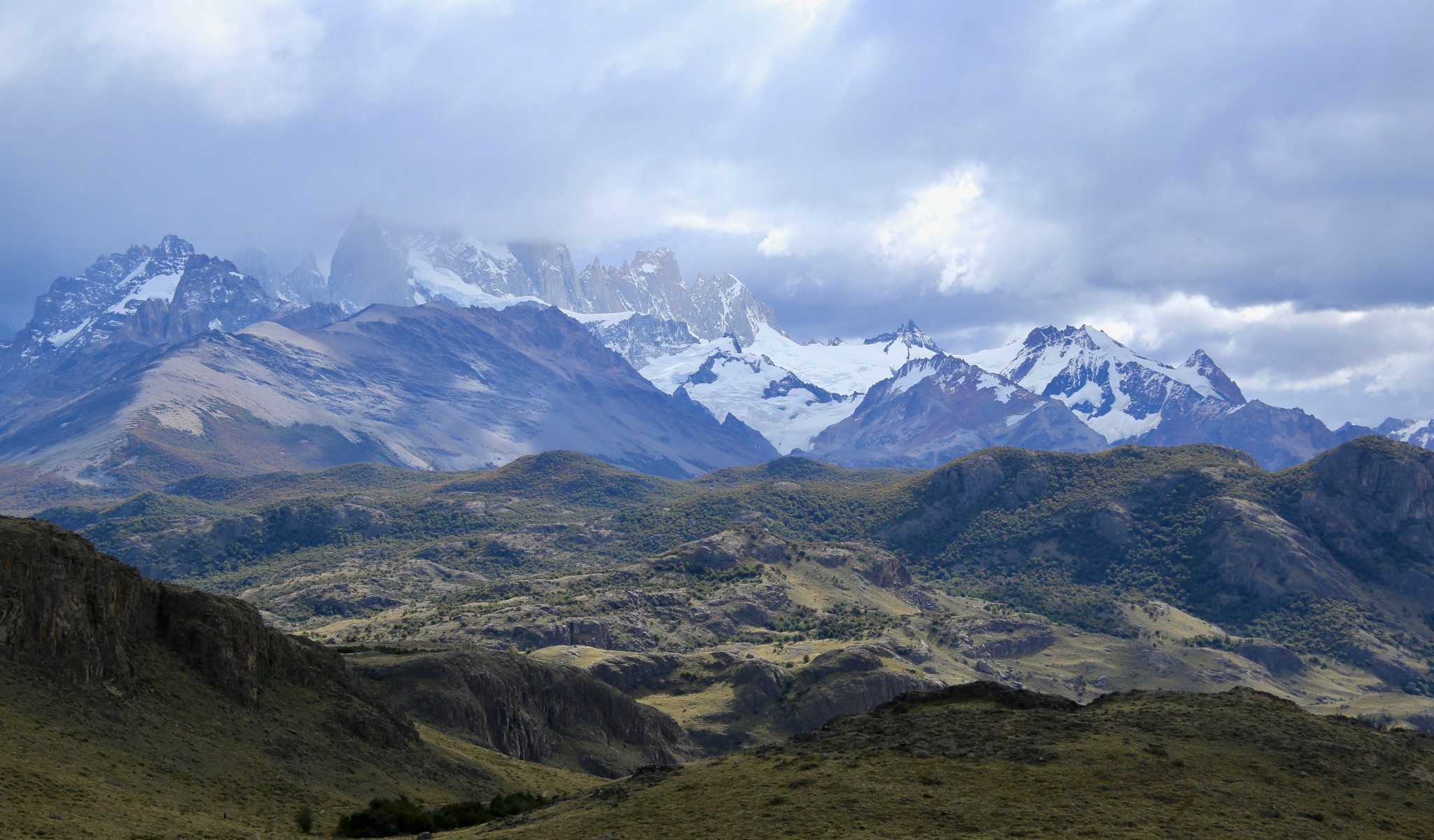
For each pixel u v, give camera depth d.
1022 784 75.62
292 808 95.19
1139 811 70.75
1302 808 71.69
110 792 83.50
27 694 92.38
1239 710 88.75
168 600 113.69
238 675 112.38
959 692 100.19
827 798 75.88
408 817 94.56
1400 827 70.44
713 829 73.25
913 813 72.00
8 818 73.00
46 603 97.69
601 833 76.06
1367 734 86.00
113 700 98.00
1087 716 88.31
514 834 79.50
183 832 79.31
